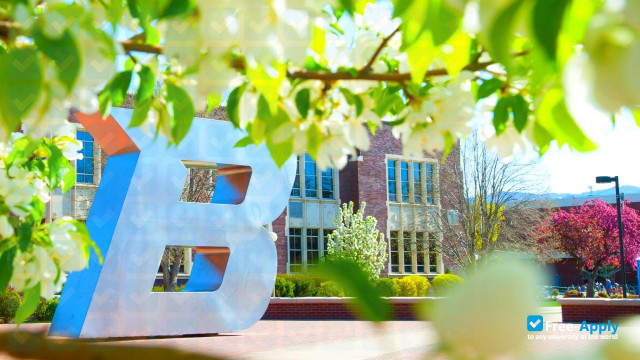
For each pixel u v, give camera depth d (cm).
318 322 1819
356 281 46
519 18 55
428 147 138
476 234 2994
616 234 4119
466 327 44
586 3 52
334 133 143
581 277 4312
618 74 46
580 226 4088
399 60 162
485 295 44
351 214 2777
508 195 2981
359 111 146
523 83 147
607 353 48
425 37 78
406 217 3347
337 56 155
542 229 3122
